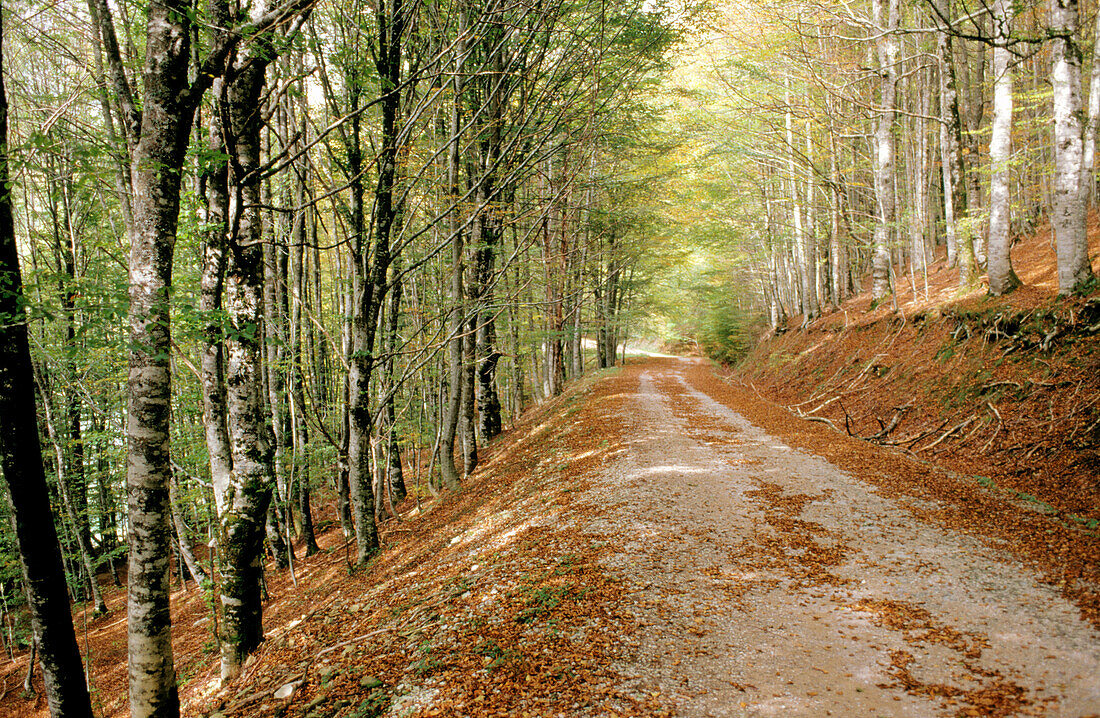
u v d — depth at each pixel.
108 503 17.28
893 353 16.36
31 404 5.13
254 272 7.85
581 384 29.00
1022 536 6.79
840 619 5.37
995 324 12.42
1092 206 16.17
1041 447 9.34
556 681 4.69
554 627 5.55
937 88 21.47
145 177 5.09
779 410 18.62
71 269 15.21
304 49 7.14
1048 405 9.99
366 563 11.28
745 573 6.53
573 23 11.39
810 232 25.33
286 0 6.07
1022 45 14.34
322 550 16.45
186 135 5.24
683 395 23.17
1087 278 10.97
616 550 7.39
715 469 11.05
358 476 11.29
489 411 22.11
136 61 8.68
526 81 12.10
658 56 12.83
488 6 9.71
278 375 13.69
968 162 15.52
